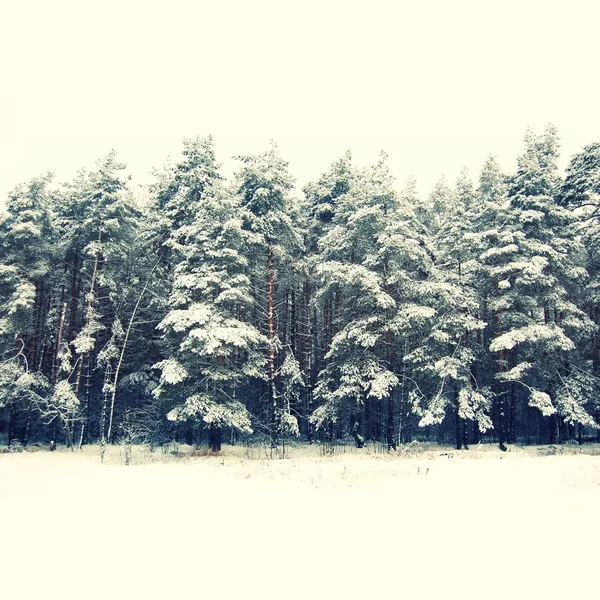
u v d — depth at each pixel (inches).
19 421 1106.1
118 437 1099.9
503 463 649.0
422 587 206.1
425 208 1305.4
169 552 261.7
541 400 852.0
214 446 916.6
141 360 1161.4
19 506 390.6
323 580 216.4
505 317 948.0
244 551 261.4
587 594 196.2
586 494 390.6
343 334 928.3
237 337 840.3
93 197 1099.9
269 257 1001.5
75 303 1146.7
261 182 998.4
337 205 1152.2
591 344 1099.3
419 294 939.3
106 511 368.8
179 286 915.4
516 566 229.1
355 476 534.9
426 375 1007.0
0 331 983.0
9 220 1069.1
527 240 965.8
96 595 202.1
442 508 353.1
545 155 1155.3
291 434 1139.3
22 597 200.8
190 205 1056.8
